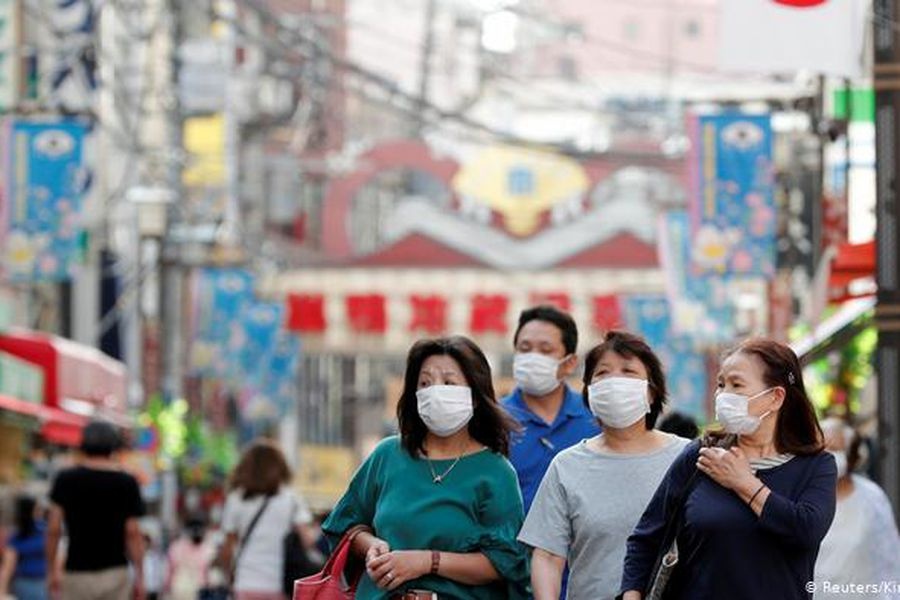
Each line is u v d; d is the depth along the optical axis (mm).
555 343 20766
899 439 26766
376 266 100500
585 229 104125
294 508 28375
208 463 82125
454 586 17297
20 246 44594
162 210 62000
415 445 17656
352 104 139750
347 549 17625
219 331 76188
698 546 14742
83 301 68750
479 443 17703
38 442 55938
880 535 21156
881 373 26891
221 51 77688
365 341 96875
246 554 28250
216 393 99125
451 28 104938
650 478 17031
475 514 17469
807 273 53781
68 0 52219
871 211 39719
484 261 101750
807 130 50562
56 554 28547
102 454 28594
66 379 52375
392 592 17281
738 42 26609
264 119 99125
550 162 99812
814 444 15062
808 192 53344
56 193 44688
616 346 17047
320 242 122188
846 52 26594
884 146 26938
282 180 101312
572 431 20891
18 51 50625
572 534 17234
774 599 14633
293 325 88500
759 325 61906
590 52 188250
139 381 69438
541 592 17031
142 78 69375
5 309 57562
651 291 102500
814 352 35531
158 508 69562
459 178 101438
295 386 113375
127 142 65562
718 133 45438
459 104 107500
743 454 14984
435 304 97750
